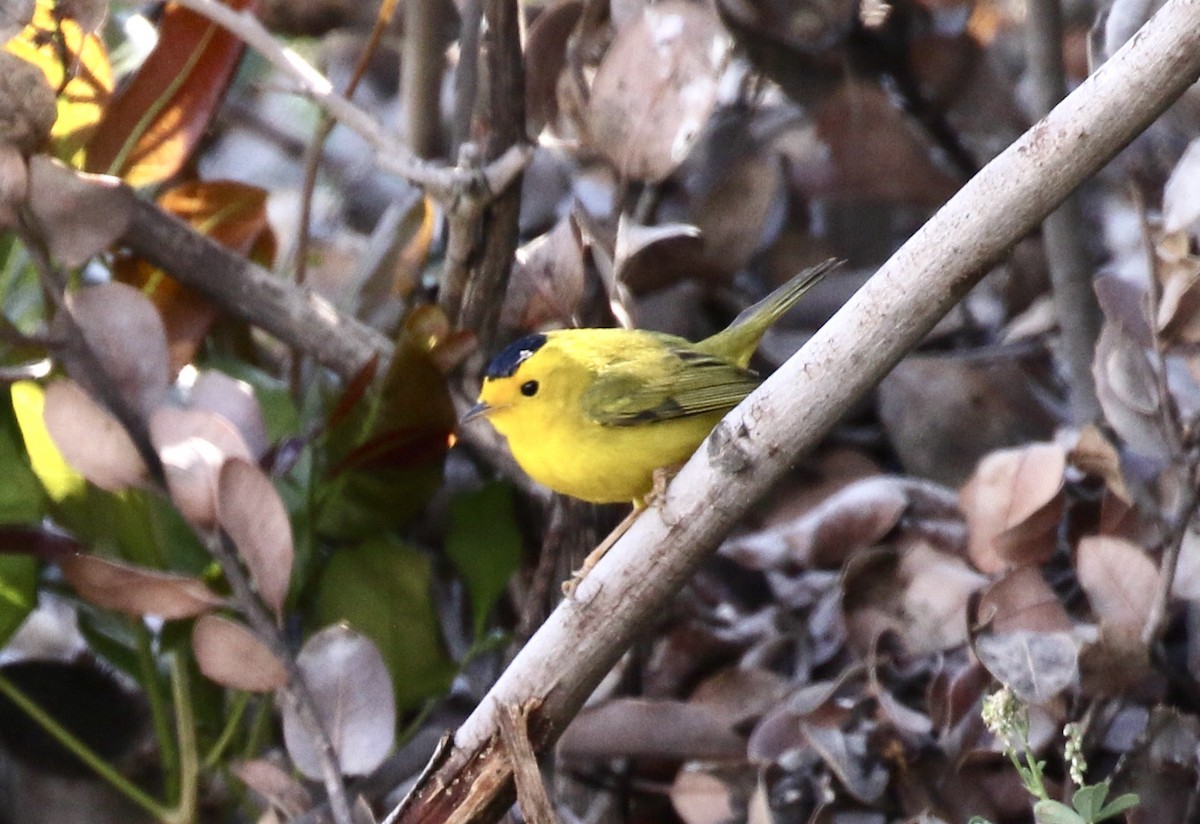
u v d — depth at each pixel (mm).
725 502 5363
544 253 5496
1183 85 5320
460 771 5391
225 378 5441
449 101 5680
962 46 5633
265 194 5508
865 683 5449
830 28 5609
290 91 5461
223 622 5406
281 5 5734
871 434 5578
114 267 5492
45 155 5426
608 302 5527
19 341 5410
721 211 5559
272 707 5480
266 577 5410
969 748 5422
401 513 5484
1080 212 5527
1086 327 5527
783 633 5504
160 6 5602
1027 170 5328
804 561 5492
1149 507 5438
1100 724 5430
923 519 5496
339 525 5484
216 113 5496
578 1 5531
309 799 5414
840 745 5430
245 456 5410
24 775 5500
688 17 5484
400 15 5746
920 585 5453
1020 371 5559
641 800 5504
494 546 5500
